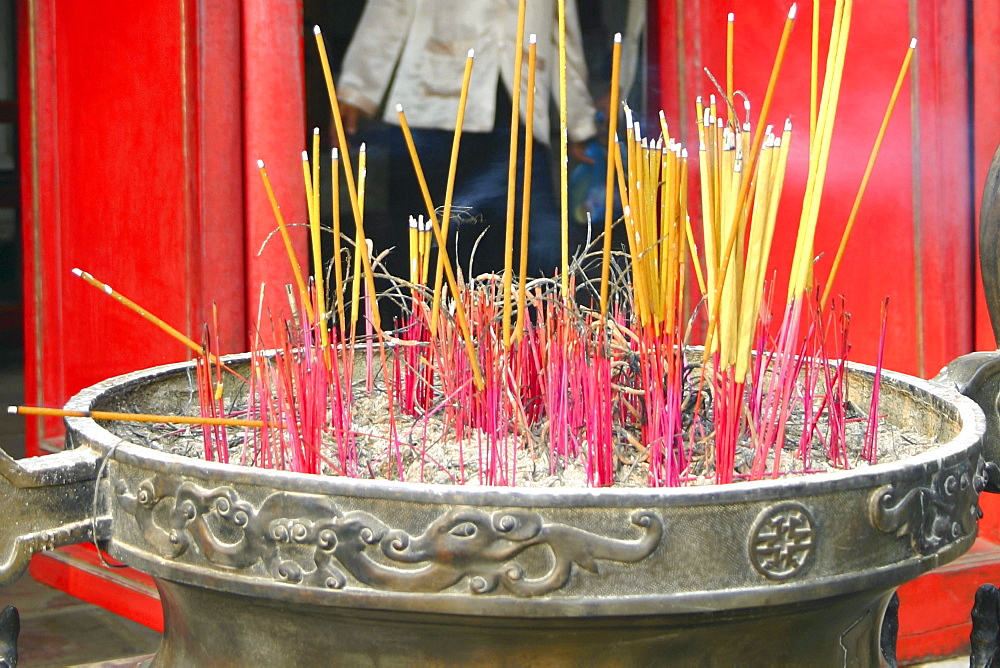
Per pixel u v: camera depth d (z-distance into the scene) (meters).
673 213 0.99
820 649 0.95
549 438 1.04
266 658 0.93
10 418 3.99
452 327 1.22
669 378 0.97
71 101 2.69
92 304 2.67
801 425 1.21
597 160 2.76
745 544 0.83
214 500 0.88
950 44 2.32
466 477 1.03
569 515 0.81
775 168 0.94
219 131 2.35
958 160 2.34
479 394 1.04
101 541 0.98
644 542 0.81
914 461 0.90
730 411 0.95
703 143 0.98
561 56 0.99
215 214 2.36
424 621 0.85
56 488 0.95
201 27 2.32
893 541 0.89
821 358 1.19
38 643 2.33
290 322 1.21
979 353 1.27
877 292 2.43
